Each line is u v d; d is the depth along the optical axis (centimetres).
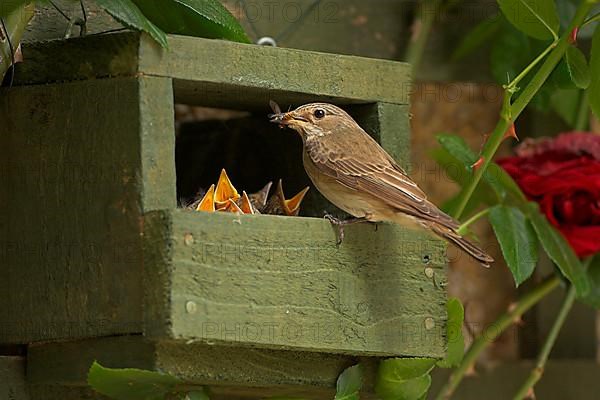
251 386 812
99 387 765
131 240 766
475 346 1058
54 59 811
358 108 885
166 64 783
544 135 1200
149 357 761
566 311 1064
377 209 823
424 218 816
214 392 859
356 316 806
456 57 1156
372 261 818
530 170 1044
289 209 884
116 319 768
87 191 789
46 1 825
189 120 1033
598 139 1066
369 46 1115
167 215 746
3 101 827
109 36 787
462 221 1014
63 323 793
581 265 986
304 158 866
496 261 1207
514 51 1114
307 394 867
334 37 1097
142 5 838
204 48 797
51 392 826
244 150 979
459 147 959
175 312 738
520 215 957
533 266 944
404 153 878
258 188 968
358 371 836
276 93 844
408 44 1132
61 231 798
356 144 849
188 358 771
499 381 1150
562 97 1155
